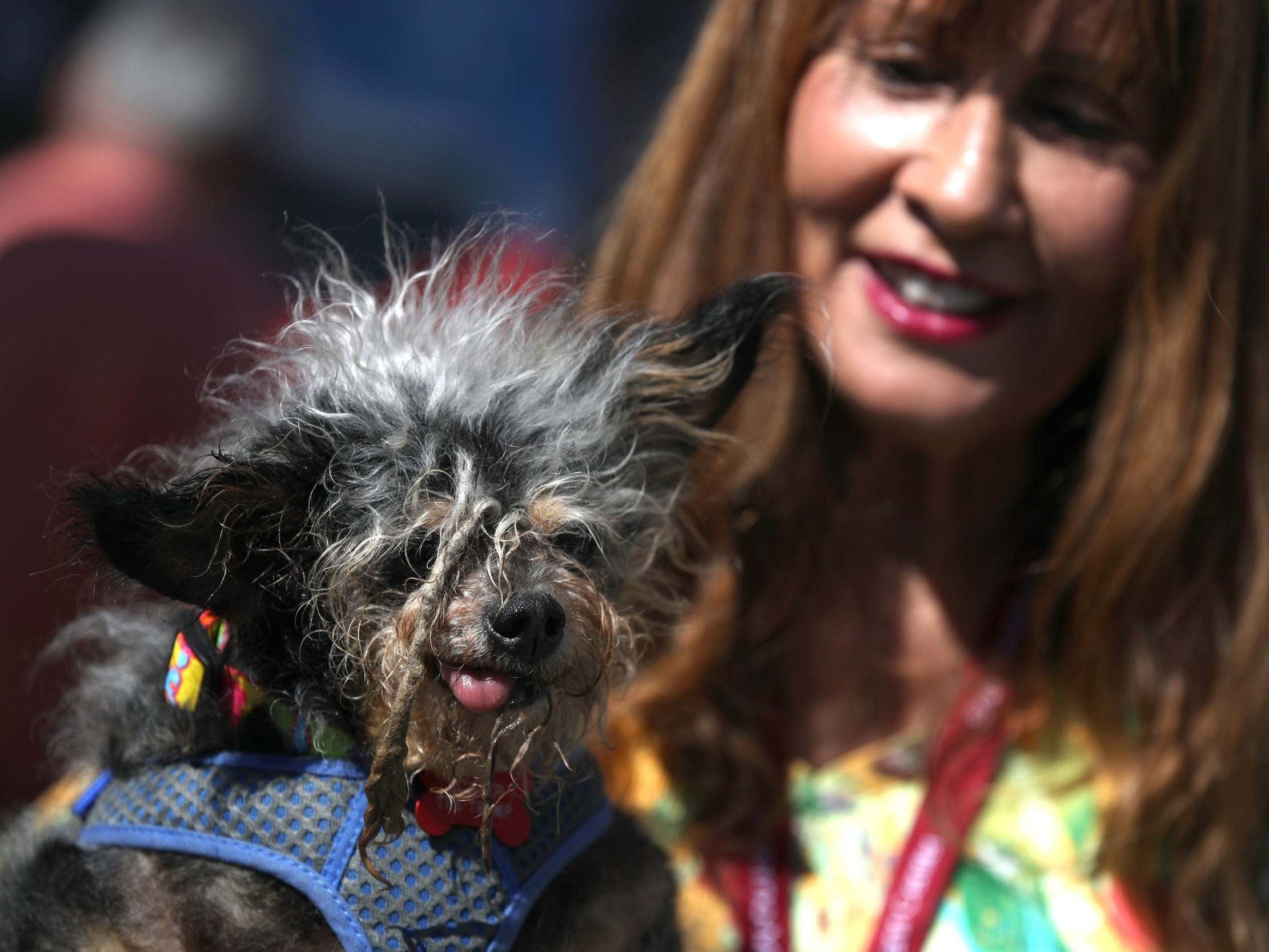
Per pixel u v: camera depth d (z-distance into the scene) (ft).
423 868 5.76
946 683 9.02
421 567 5.95
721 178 8.99
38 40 17.37
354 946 5.57
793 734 9.00
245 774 5.85
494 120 19.88
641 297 9.27
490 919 5.80
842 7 7.98
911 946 7.65
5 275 10.54
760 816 8.32
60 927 5.83
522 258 8.26
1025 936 7.76
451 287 7.55
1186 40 7.69
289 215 9.52
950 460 8.75
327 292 8.43
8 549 9.66
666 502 7.17
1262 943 7.90
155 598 6.79
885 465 9.02
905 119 7.82
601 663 6.01
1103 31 7.43
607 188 14.40
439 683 5.79
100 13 13.05
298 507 5.95
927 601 9.12
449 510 5.90
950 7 7.41
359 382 6.30
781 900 8.00
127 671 6.65
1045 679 8.61
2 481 9.80
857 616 9.16
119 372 10.55
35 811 7.33
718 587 8.62
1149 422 8.28
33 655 9.61
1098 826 8.14
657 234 9.25
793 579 9.04
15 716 9.54
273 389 6.80
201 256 11.75
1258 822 8.34
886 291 8.07
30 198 11.51
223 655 6.01
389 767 5.49
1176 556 8.45
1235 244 8.25
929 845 7.98
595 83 19.25
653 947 6.65
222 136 12.71
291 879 5.63
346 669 5.89
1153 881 8.04
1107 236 7.90
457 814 5.93
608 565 6.53
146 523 5.41
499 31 19.66
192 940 5.68
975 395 8.05
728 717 8.63
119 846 5.96
